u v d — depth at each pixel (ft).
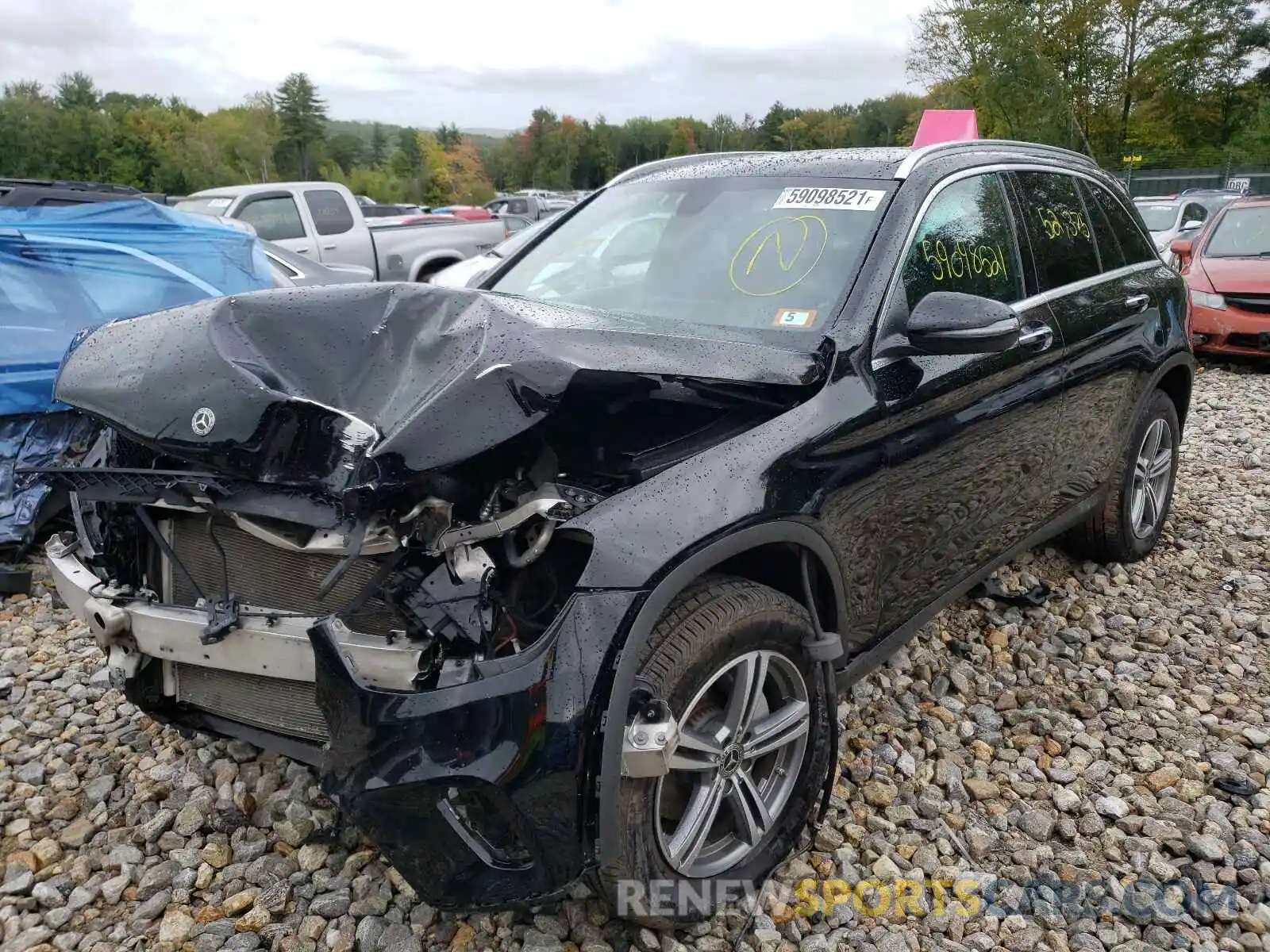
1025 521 12.25
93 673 12.26
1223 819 9.78
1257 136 132.57
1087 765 10.73
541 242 12.78
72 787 9.84
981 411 10.39
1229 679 12.68
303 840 8.97
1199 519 18.22
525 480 7.38
